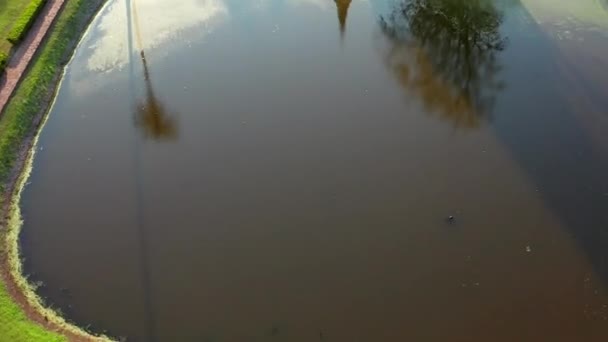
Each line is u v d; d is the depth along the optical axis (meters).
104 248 18.09
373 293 16.70
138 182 20.05
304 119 22.19
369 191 19.45
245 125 22.00
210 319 16.16
